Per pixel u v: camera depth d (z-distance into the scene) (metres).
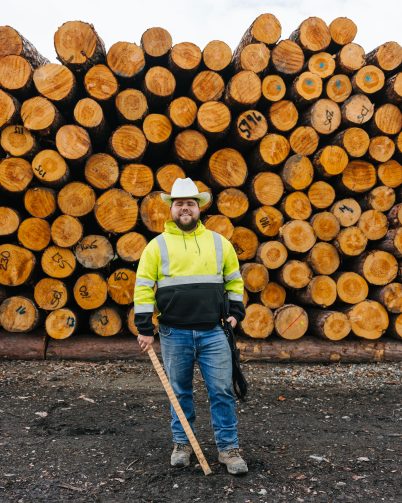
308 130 5.05
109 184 4.84
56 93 4.66
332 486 2.63
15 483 2.64
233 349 2.84
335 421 3.63
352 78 5.18
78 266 5.11
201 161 5.30
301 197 5.13
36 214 4.81
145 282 2.80
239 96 4.85
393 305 5.23
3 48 4.68
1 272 4.87
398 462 2.93
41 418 3.58
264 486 2.62
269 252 5.09
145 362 5.01
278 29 5.02
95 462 2.90
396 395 4.25
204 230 2.90
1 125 4.62
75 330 5.09
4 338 4.99
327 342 5.21
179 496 2.52
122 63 4.82
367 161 5.29
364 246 5.24
